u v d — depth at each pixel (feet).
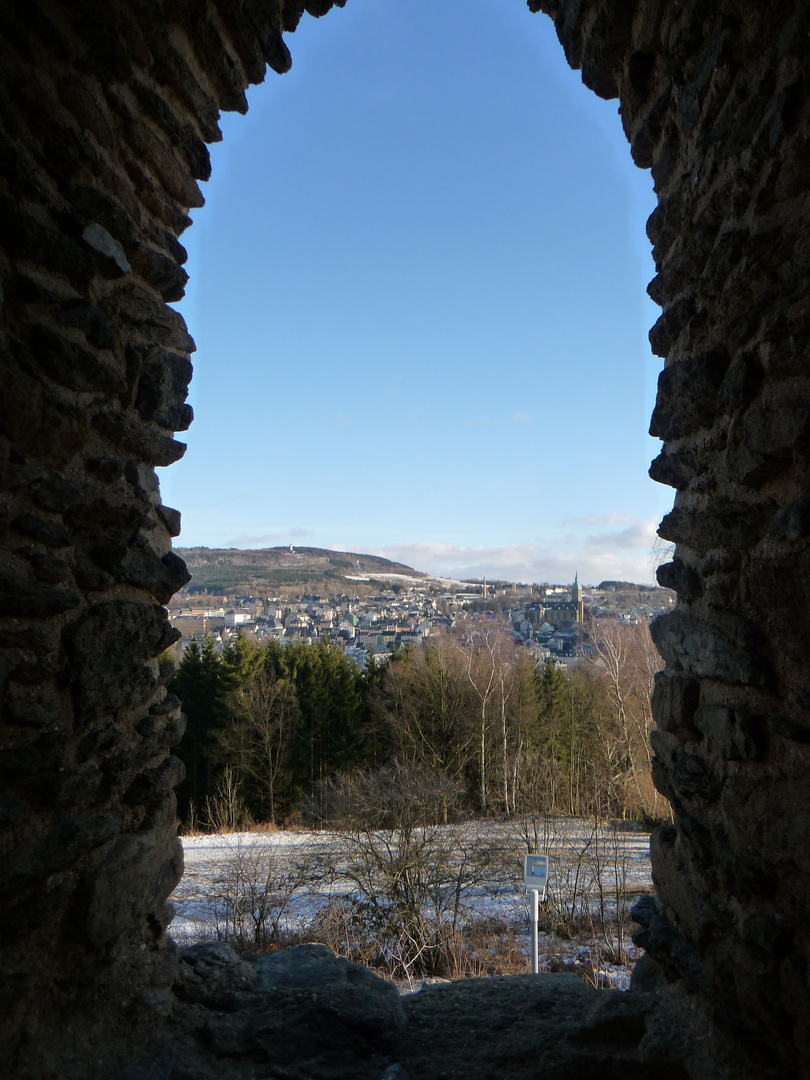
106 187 7.79
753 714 6.61
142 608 8.30
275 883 41.11
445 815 48.73
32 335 6.76
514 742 73.72
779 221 6.36
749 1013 6.61
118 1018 7.53
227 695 80.69
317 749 83.41
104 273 7.80
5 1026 6.45
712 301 7.59
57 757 6.94
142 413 8.58
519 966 33.50
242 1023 8.09
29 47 6.62
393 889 37.52
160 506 9.09
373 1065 7.57
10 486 6.45
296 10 10.91
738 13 6.81
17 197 6.49
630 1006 7.96
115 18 7.47
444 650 84.33
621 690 64.90
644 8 8.35
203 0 8.79
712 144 7.43
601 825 52.70
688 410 8.03
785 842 6.11
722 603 7.36
